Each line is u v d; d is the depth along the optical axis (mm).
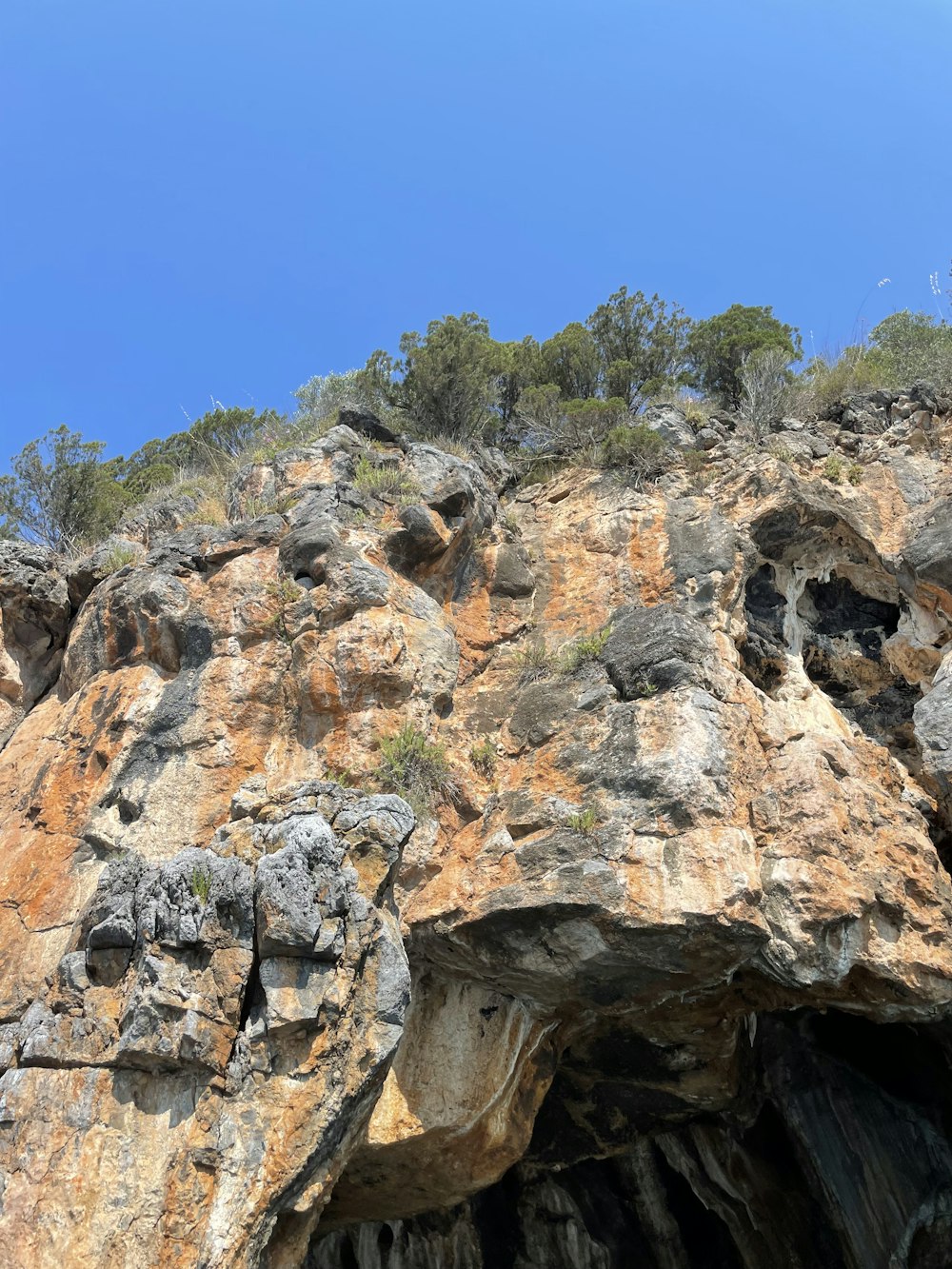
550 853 10156
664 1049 12008
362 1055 8891
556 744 11234
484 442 17375
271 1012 8656
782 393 16078
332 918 9094
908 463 14344
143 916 9047
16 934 10242
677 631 11586
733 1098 12641
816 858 10273
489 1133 10516
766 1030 13438
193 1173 8250
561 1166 13852
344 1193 11266
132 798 10852
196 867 9180
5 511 17266
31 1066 8648
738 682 11688
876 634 13625
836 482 14141
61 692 12656
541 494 14852
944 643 12742
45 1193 8047
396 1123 10062
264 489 13719
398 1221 14211
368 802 9969
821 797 10648
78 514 17328
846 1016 13305
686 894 9719
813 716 12086
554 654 12359
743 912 9672
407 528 12461
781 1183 13227
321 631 11430
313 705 11062
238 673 11516
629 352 20078
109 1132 8352
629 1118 13188
